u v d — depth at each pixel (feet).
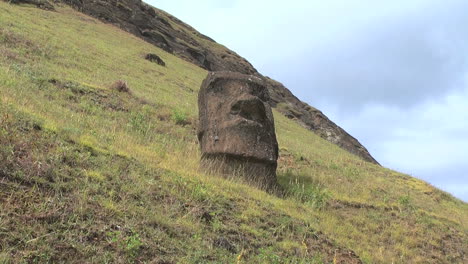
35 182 18.43
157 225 19.08
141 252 16.62
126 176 23.00
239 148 33.88
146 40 165.27
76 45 84.84
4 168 18.38
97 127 35.86
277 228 24.56
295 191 36.42
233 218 23.80
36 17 98.78
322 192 38.45
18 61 54.13
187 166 31.86
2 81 38.45
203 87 38.29
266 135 35.55
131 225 17.95
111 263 15.37
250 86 38.37
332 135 207.51
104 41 109.81
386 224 37.73
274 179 35.42
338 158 67.62
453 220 46.21
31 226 15.71
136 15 172.76
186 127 51.60
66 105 42.09
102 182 21.08
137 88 67.31
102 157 24.41
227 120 35.35
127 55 103.76
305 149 66.69
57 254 14.87
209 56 214.28
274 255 20.17
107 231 17.01
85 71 65.51
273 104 206.90
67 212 17.13
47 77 49.34
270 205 28.53
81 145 24.67
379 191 49.67
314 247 24.47
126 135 36.50
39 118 26.50
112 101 49.67
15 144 20.65
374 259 28.04
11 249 14.26
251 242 21.58
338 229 31.09
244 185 31.42
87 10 148.97
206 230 20.85
